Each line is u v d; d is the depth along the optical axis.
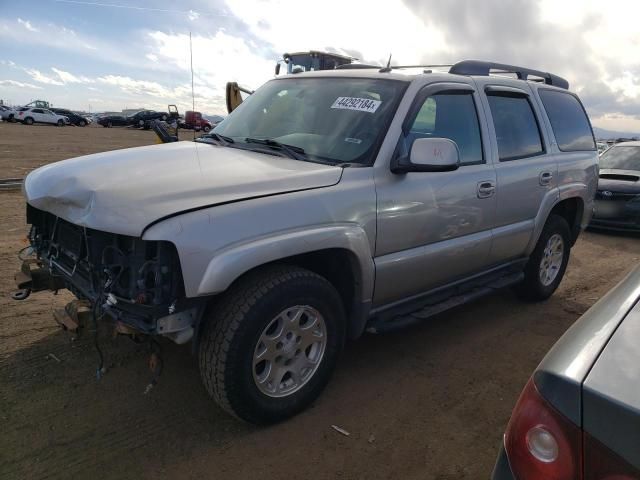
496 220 4.09
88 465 2.54
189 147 3.48
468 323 4.53
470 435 2.92
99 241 2.61
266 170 2.91
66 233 2.92
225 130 3.99
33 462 2.54
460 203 3.67
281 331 2.77
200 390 3.22
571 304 5.19
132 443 2.71
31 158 15.06
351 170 3.06
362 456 2.70
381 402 3.19
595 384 1.36
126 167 2.90
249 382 2.65
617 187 8.58
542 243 4.80
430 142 3.06
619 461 1.26
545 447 1.40
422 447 2.80
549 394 1.43
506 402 3.28
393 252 3.29
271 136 3.62
